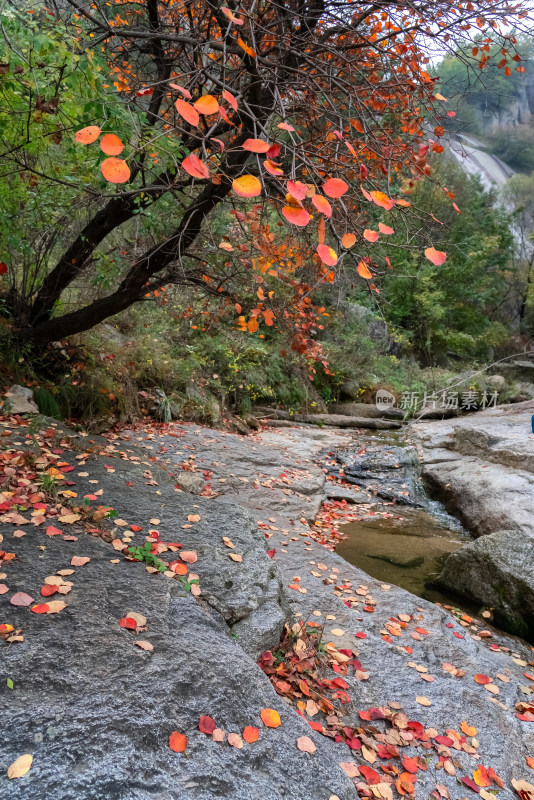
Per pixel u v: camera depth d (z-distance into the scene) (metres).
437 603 4.20
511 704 2.73
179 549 2.76
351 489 7.18
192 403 8.38
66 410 6.00
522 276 24.75
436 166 12.62
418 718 2.45
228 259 4.69
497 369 19.73
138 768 1.42
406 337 17.03
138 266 4.77
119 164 0.95
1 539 2.39
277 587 2.82
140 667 1.78
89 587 2.18
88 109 2.48
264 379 11.09
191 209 3.99
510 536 4.25
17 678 1.62
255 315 2.12
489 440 7.81
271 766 1.60
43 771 1.34
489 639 3.70
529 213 25.00
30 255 5.48
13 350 5.46
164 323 9.28
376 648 2.98
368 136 2.35
